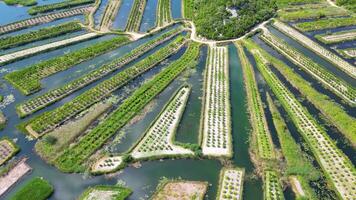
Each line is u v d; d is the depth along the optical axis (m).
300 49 109.38
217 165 68.88
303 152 71.56
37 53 106.56
